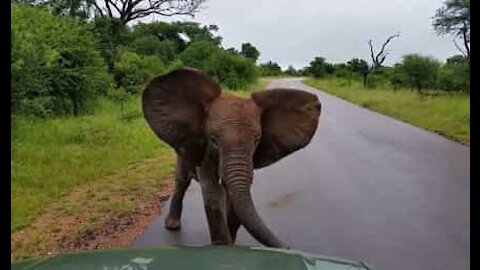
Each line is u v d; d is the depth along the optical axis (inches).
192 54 1777.8
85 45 806.5
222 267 68.6
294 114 218.5
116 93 948.6
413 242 285.7
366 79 2224.4
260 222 184.1
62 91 753.0
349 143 666.2
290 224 316.8
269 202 370.0
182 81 214.5
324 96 1755.7
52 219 322.3
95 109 829.2
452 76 1467.8
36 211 334.3
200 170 215.6
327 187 418.3
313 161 536.4
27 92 643.5
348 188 414.6
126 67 1152.2
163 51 1854.1
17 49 586.6
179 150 215.8
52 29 749.9
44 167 434.3
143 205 357.7
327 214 339.6
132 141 591.8
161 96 215.3
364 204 365.1
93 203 356.5
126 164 490.9
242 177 189.0
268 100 217.0
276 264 70.6
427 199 379.6
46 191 375.2
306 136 217.5
